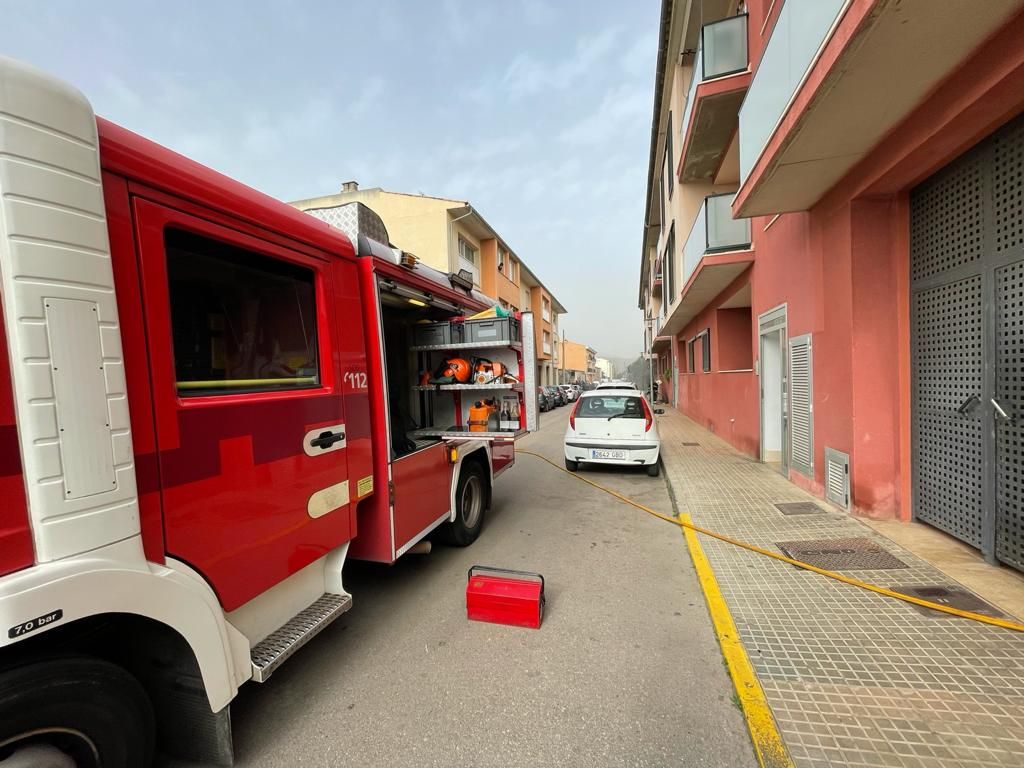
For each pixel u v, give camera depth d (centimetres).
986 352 365
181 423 182
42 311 138
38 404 136
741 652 271
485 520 561
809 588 346
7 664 137
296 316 255
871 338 472
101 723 154
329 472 267
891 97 343
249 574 212
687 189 1206
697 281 961
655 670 265
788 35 411
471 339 461
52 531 138
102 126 164
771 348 789
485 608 325
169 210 183
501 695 247
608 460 783
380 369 315
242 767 202
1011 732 204
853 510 493
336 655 288
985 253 363
